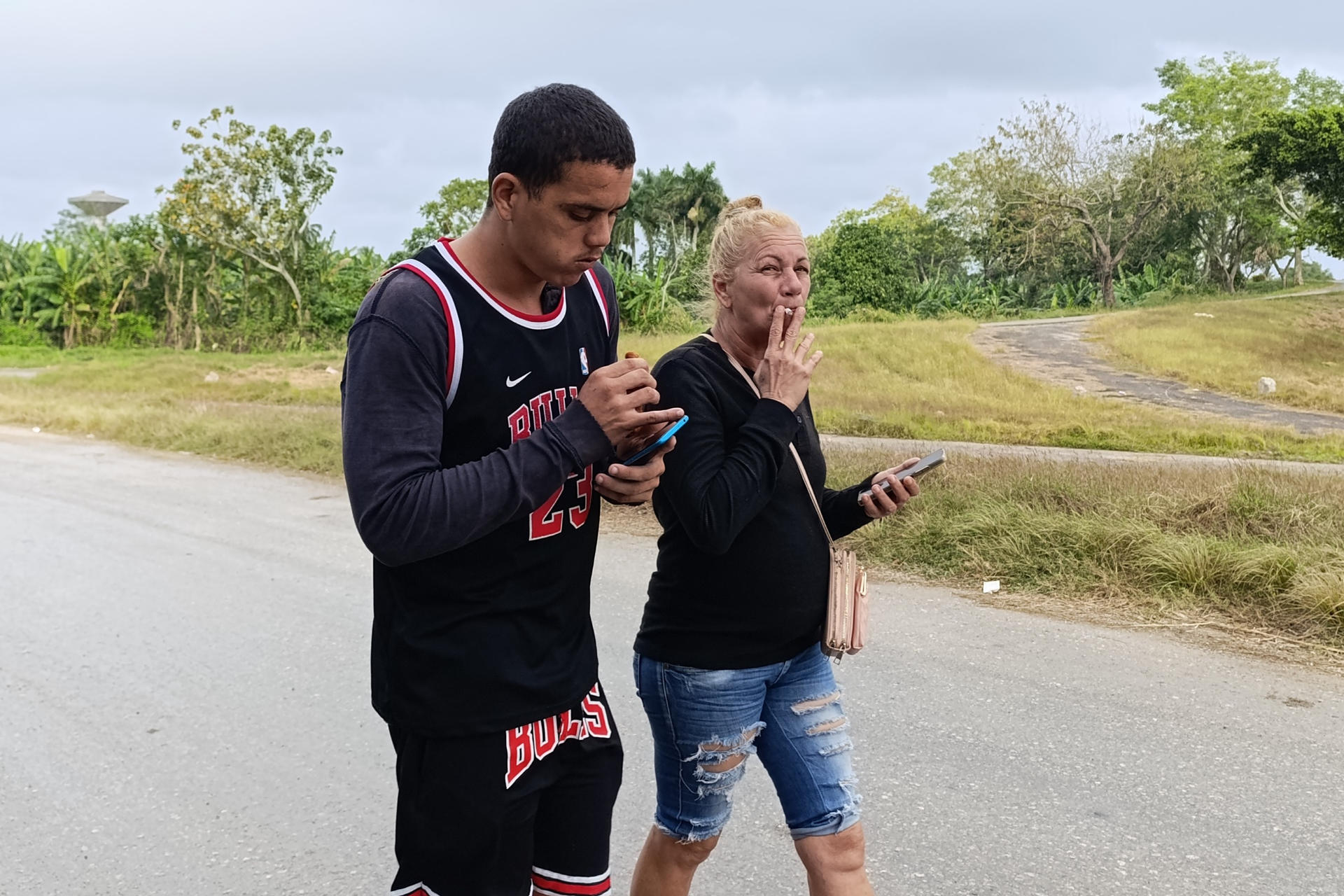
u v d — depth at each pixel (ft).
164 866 10.54
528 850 6.12
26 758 13.03
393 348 5.36
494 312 5.67
